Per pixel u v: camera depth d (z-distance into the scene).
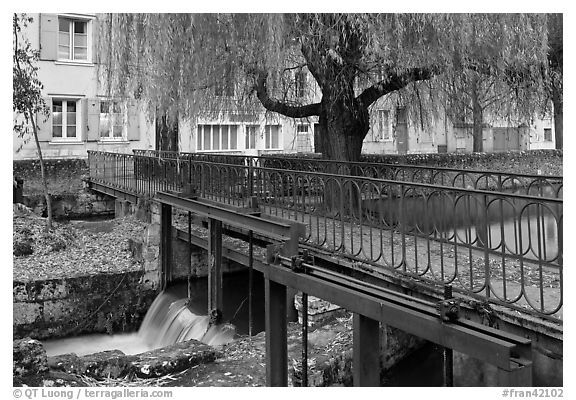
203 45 7.77
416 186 4.68
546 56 8.99
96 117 17.48
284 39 7.52
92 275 9.18
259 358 5.71
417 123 12.65
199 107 9.86
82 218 15.56
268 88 9.74
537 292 4.50
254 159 12.09
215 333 8.19
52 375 4.84
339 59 8.15
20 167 15.24
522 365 2.89
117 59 8.45
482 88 10.48
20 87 11.99
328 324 6.37
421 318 3.41
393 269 4.93
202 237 9.62
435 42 7.69
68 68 16.94
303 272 4.64
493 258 5.87
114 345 9.09
